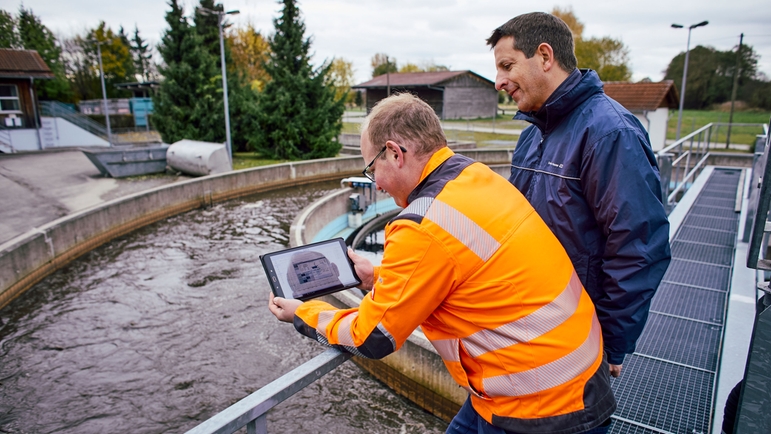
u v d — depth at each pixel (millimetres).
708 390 2869
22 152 24266
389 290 1310
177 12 23844
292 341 6941
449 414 4840
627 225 1498
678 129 22531
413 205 1334
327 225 12531
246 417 1229
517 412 1328
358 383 5621
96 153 18016
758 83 44531
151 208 13484
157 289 8812
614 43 58781
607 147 1553
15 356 6645
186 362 6453
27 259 8945
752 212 4895
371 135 1456
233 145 25391
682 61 49031
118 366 6387
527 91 1735
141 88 40938
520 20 1700
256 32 45125
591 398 1326
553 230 1725
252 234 12453
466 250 1254
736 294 3598
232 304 8133
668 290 4230
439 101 50531
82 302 8320
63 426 5320
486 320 1300
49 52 49406
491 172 1441
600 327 1536
